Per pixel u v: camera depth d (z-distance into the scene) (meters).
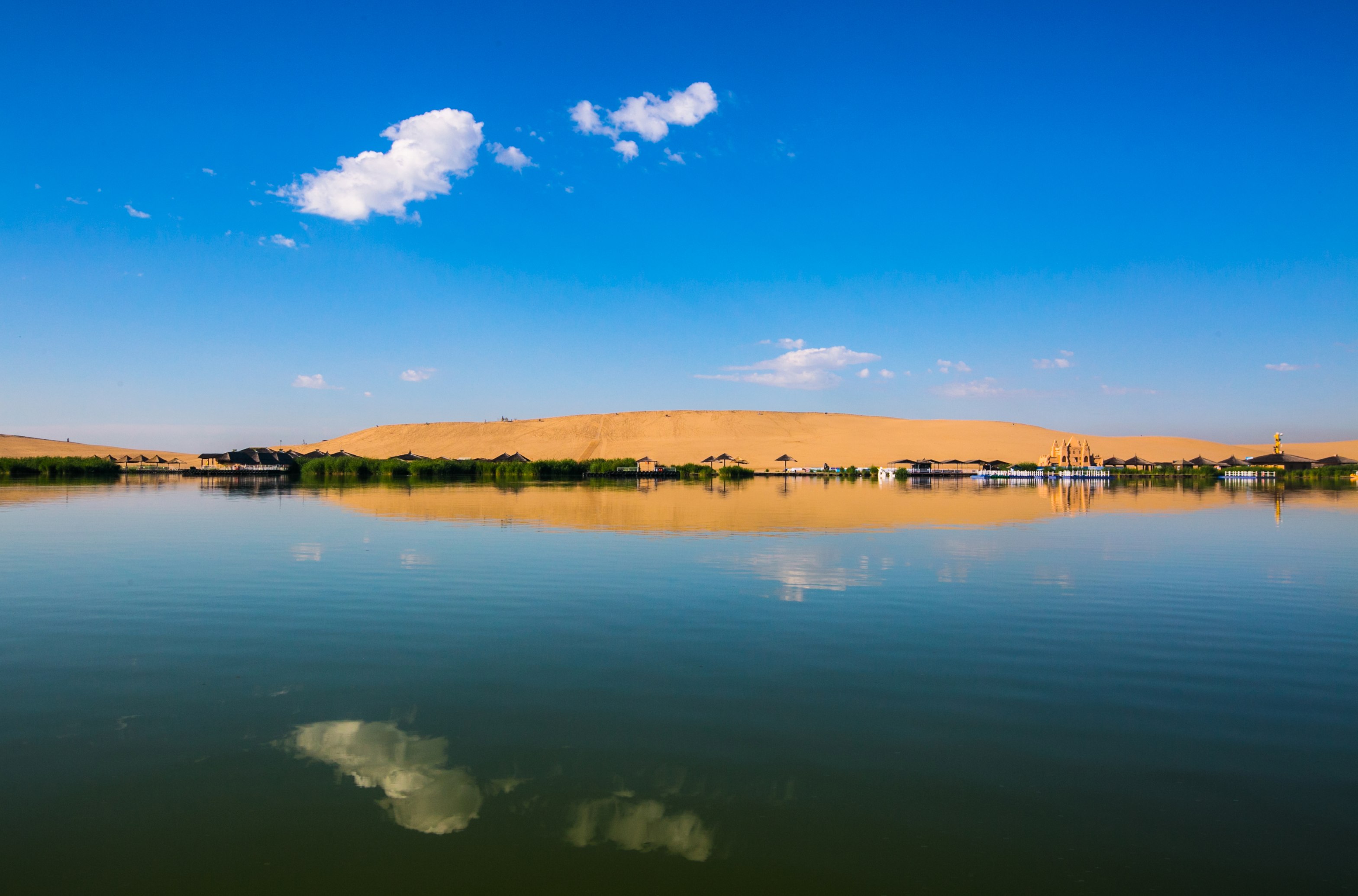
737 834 6.39
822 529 29.58
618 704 9.35
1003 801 6.97
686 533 28.00
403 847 6.16
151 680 10.27
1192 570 19.53
